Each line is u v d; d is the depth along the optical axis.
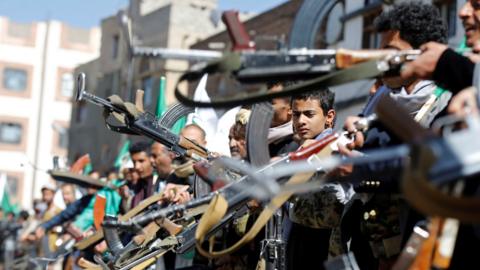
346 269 3.59
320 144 3.38
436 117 3.61
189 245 4.73
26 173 47.91
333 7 2.82
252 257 5.18
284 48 2.82
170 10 24.61
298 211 4.28
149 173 7.72
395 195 3.74
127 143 11.13
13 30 49.22
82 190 10.92
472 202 2.20
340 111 16.44
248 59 2.63
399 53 2.77
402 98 3.64
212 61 2.64
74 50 50.06
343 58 2.69
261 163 3.72
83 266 5.51
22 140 48.59
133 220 3.27
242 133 5.35
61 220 9.38
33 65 49.50
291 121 5.10
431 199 2.21
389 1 3.58
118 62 28.53
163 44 24.55
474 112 2.61
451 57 2.79
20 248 11.22
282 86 4.32
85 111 33.97
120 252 4.92
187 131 6.05
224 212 3.40
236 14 2.68
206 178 3.62
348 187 4.02
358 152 3.32
